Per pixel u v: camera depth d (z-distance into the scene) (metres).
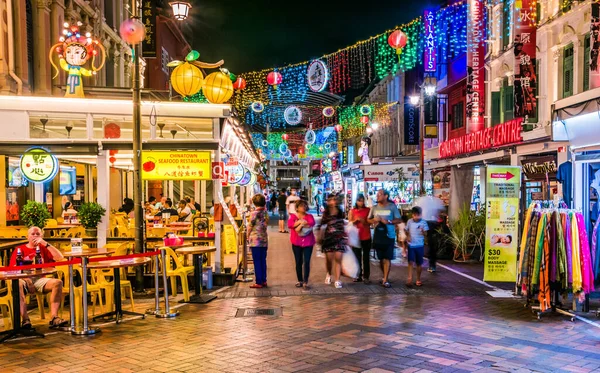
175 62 11.88
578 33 14.79
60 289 8.41
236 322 8.50
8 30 15.35
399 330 7.85
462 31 23.33
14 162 15.35
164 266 9.05
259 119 45.12
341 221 11.67
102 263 8.41
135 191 11.03
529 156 16.48
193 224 13.98
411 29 24.52
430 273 13.40
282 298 10.42
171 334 7.82
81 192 20.84
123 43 25.02
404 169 25.67
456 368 6.12
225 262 15.31
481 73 21.22
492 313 8.96
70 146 11.81
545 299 8.65
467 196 22.02
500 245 10.82
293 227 11.48
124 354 6.84
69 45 12.55
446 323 8.27
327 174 52.88
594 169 11.96
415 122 28.83
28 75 16.89
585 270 8.76
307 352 6.80
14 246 9.77
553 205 9.34
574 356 6.59
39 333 7.80
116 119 12.65
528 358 6.50
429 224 13.64
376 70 26.27
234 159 16.62
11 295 8.05
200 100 27.06
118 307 8.60
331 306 9.61
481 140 19.03
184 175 11.70
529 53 15.95
